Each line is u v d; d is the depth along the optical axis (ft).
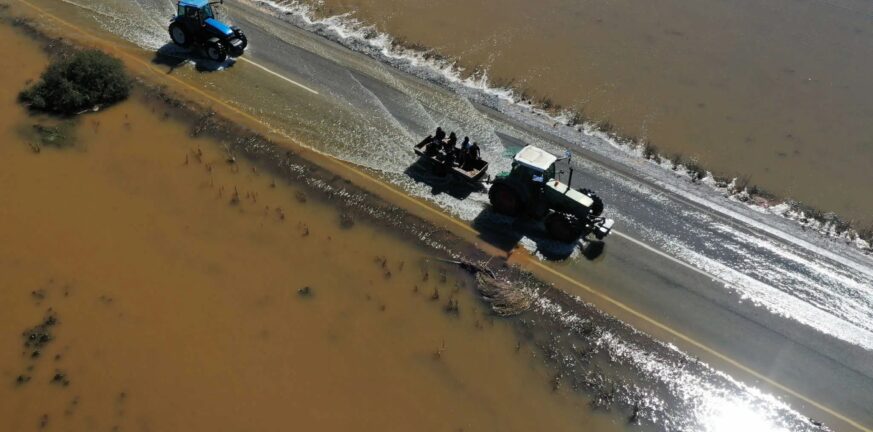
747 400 55.52
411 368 56.39
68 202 69.77
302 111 86.48
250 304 60.70
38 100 81.71
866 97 94.43
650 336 60.29
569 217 66.85
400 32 105.50
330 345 57.72
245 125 83.05
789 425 53.83
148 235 66.80
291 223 69.72
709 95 93.76
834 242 71.51
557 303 62.80
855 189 78.48
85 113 82.69
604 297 63.77
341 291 62.69
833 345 60.34
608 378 56.65
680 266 67.62
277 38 101.65
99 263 63.36
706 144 84.64
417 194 74.69
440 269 65.62
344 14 109.70
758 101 92.94
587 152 82.74
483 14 112.27
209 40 93.09
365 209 72.18
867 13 115.34
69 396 52.39
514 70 97.45
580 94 92.99
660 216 73.72
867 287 66.23
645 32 108.58
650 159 82.02
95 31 99.60
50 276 61.62
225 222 69.10
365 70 95.86
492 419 53.06
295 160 78.23
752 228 72.90
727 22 112.37
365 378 55.36
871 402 55.77
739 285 65.92
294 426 51.39
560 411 53.93
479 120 87.30
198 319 58.95
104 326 57.67
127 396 52.65
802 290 65.67
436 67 97.50
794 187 78.54
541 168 66.64
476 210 73.00
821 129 88.02
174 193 72.08
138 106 84.94
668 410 54.54
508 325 60.54
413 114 87.51
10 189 70.54
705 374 57.36
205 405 52.39
